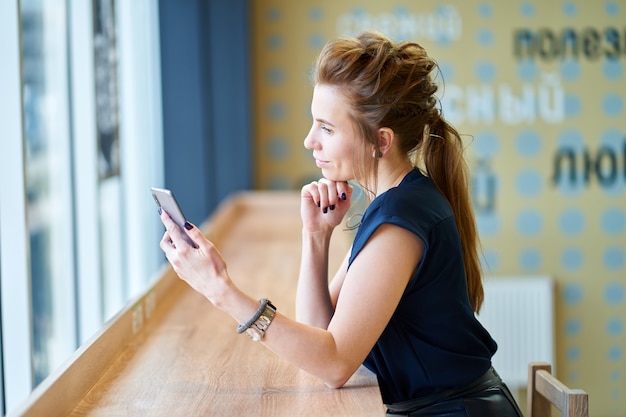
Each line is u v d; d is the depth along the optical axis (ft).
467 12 18.88
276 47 18.78
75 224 13.84
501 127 19.15
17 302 9.66
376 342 5.85
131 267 16.66
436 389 5.79
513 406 5.90
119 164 15.42
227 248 13.12
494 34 18.94
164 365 6.72
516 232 19.40
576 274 19.54
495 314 18.89
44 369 13.58
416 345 5.76
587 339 19.66
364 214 5.75
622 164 19.33
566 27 19.02
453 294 5.76
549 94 19.12
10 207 9.48
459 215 6.25
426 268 5.63
